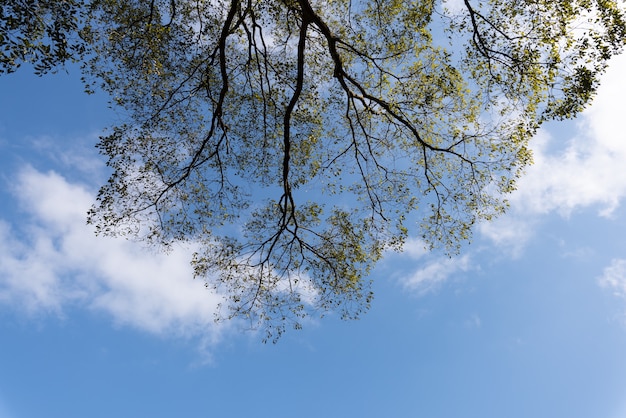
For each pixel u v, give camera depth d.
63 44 7.66
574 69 10.55
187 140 12.54
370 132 13.65
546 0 10.63
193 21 12.10
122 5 11.06
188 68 11.98
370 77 13.01
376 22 12.38
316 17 10.95
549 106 11.07
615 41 10.05
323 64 13.82
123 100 11.41
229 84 12.87
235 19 12.62
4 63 6.94
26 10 7.04
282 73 12.71
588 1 10.28
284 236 13.58
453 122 12.73
